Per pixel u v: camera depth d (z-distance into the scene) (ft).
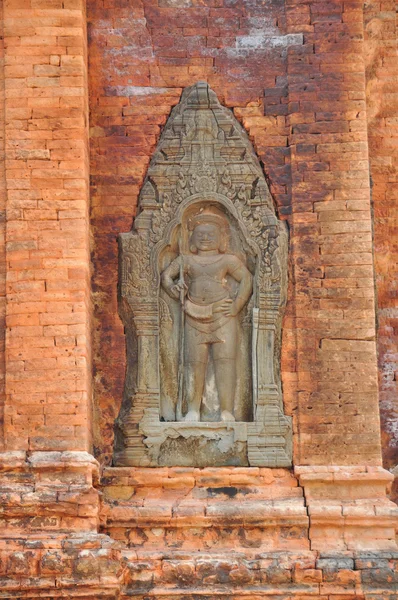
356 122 76.38
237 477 72.43
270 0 78.69
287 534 71.51
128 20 78.07
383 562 70.28
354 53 77.25
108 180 76.23
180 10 78.43
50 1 74.95
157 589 69.77
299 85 76.95
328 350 74.13
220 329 74.54
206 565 70.03
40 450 70.18
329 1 77.97
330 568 70.03
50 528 69.00
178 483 72.43
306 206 75.56
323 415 73.46
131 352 74.64
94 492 69.41
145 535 71.51
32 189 72.95
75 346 71.31
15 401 70.74
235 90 77.51
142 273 74.95
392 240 80.12
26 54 74.38
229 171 76.13
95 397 74.18
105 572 67.56
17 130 73.56
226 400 74.08
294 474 72.69
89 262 74.74
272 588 69.82
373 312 74.43
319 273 74.90
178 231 75.61
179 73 77.61
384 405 78.02
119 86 77.25
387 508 71.46
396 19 81.66
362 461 72.90
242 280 75.10
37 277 72.02
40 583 67.31
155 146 76.89
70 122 73.72
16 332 71.46
